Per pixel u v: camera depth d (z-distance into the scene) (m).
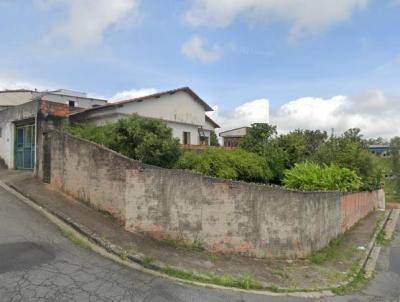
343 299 5.97
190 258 6.54
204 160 11.10
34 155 12.19
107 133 9.74
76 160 8.89
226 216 7.36
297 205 8.12
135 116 9.89
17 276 4.72
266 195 7.72
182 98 19.69
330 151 15.86
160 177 7.09
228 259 7.03
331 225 10.03
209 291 5.29
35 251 5.64
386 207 19.98
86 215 7.70
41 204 8.30
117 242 6.46
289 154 15.27
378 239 11.17
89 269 5.29
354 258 8.67
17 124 13.70
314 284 6.48
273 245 7.78
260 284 5.93
